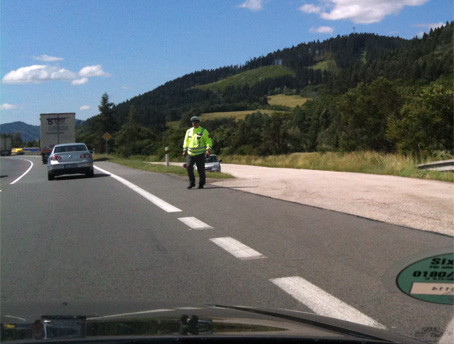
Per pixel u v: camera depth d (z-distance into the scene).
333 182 14.53
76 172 20.72
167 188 14.26
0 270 5.40
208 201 10.83
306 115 133.62
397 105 34.00
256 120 151.75
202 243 6.51
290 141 99.50
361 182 14.32
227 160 51.56
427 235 6.46
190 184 13.85
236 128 105.12
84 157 20.89
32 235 7.59
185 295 4.29
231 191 12.76
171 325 1.69
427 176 15.55
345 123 36.62
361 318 3.59
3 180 22.91
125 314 1.91
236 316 2.01
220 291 4.39
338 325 2.05
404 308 3.78
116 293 4.40
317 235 6.75
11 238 7.39
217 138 108.00
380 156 22.50
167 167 23.98
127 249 6.30
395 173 17.70
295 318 2.13
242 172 25.81
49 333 1.50
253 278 4.79
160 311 2.01
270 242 6.41
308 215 8.47
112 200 11.98
